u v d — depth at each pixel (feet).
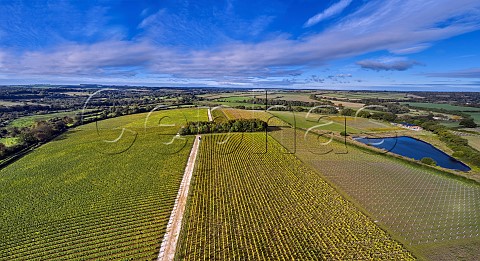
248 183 132.46
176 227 94.94
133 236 89.56
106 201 113.60
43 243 86.84
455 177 140.77
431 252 81.25
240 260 78.69
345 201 113.39
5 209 107.76
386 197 117.80
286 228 93.97
